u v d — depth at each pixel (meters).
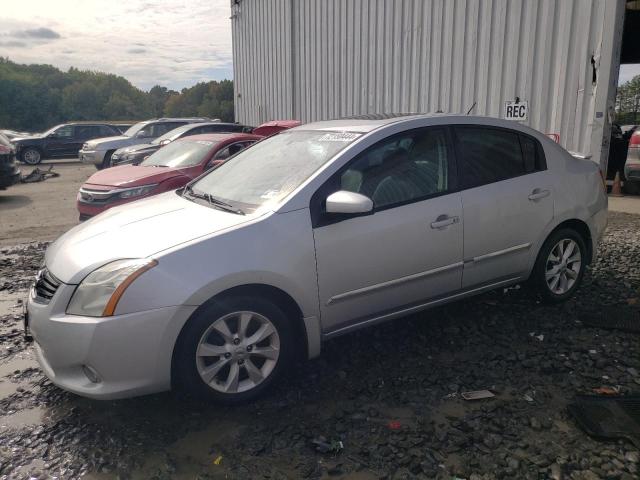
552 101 7.83
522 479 2.36
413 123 3.62
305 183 3.20
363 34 11.55
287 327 3.08
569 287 4.37
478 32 8.78
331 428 2.79
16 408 3.10
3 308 4.78
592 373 3.27
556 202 4.10
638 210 8.48
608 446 2.57
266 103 16.75
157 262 2.76
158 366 2.76
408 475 2.41
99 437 2.79
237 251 2.88
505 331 3.89
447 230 3.54
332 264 3.15
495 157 3.90
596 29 7.17
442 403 2.99
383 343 3.76
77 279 2.80
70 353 2.73
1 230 8.32
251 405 3.04
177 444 2.71
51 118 114.25
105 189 6.75
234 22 18.67
